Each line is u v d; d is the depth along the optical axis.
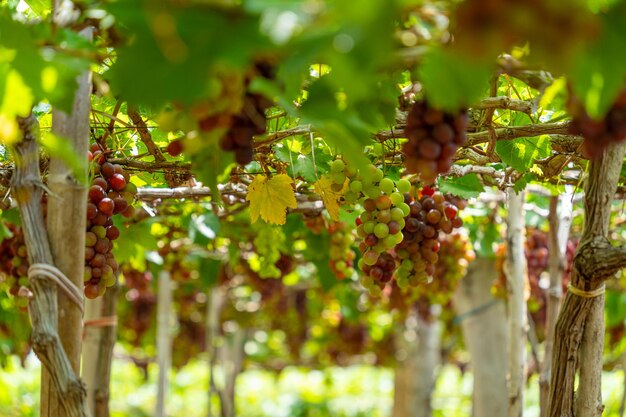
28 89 2.01
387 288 3.49
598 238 2.29
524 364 3.01
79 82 2.19
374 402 9.11
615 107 1.91
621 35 1.83
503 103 2.35
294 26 1.83
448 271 3.35
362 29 1.80
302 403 8.41
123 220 2.92
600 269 2.28
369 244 2.39
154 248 3.08
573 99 1.92
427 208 2.53
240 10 1.84
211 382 4.98
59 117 2.18
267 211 2.51
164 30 1.83
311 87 2.01
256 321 6.36
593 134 1.93
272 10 1.80
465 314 4.13
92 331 3.20
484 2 1.76
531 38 1.81
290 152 2.56
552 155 2.62
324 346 6.83
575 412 2.36
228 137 2.00
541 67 1.97
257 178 2.51
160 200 2.98
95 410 3.19
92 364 3.19
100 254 2.32
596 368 2.35
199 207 3.27
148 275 3.98
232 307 5.82
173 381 8.76
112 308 3.23
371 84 2.01
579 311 2.33
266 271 3.26
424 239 2.51
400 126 2.40
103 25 2.05
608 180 2.28
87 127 2.20
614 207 3.44
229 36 1.83
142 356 8.27
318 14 1.80
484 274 4.09
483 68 1.87
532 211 3.49
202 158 2.09
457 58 1.84
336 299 4.90
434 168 2.03
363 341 5.91
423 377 5.72
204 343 6.29
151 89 1.85
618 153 2.27
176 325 6.23
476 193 2.79
